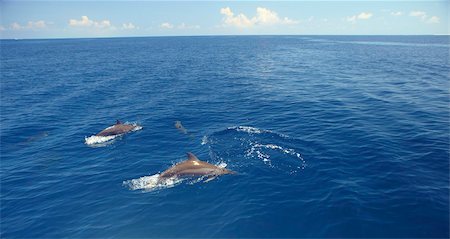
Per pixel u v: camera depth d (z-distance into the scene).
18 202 17.59
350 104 33.81
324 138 23.80
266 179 18.36
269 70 64.44
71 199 17.59
